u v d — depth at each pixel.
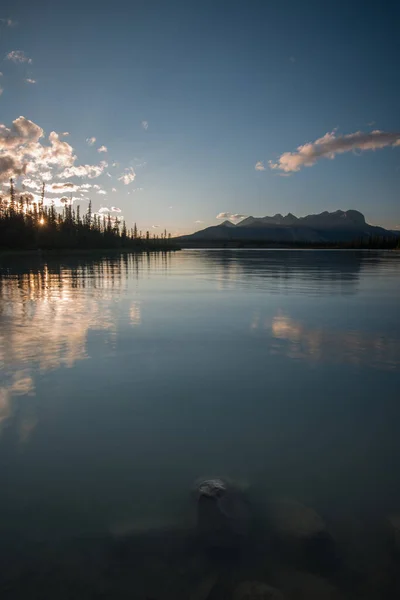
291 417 4.78
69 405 5.09
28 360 7.01
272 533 2.78
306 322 10.50
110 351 7.61
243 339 8.59
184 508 3.07
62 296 15.91
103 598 2.27
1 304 13.73
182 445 4.09
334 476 3.54
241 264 45.66
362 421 4.68
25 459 3.80
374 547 2.67
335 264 45.22
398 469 3.67
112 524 2.89
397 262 51.31
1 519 2.96
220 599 2.24
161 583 2.37
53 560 2.56
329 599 2.26
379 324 10.24
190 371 6.45
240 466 3.70
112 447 4.04
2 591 2.32
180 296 15.84
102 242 106.19
